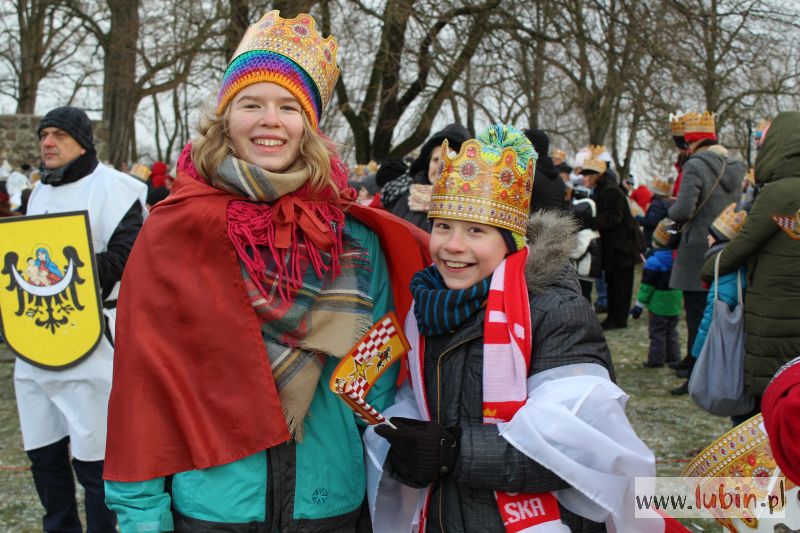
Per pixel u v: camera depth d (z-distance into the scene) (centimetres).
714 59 1089
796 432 126
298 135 182
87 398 287
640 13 1042
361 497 190
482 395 171
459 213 174
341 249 186
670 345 595
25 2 2170
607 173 694
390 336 184
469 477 162
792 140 312
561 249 179
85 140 308
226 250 175
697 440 417
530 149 181
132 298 177
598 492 157
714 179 504
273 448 175
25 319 289
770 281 315
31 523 343
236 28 1026
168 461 171
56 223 290
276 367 175
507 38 1111
